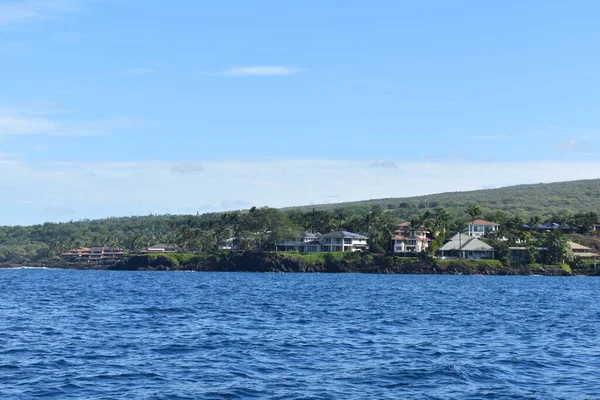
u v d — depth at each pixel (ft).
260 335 187.93
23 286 488.85
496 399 111.75
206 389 116.88
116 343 169.58
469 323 232.12
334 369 136.05
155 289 448.65
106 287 477.36
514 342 180.14
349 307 297.33
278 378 126.82
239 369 135.23
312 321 230.27
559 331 208.44
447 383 123.24
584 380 126.72
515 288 512.22
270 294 393.91
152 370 133.39
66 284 528.22
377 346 168.86
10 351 154.30
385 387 119.96
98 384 120.37
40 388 116.67
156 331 195.72
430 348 166.40
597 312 288.71
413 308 297.53
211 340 176.14
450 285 547.08
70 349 158.71
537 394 115.24
